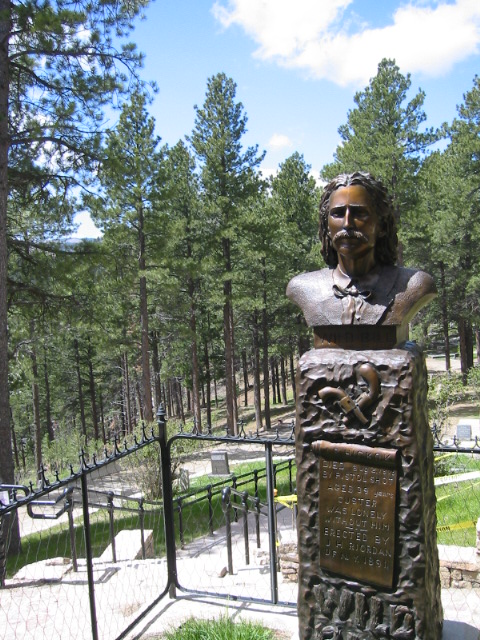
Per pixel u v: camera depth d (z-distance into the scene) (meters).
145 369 18.95
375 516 3.23
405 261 25.92
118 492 12.82
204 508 10.57
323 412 3.36
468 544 5.71
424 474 3.25
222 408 39.91
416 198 19.09
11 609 5.02
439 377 12.49
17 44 9.49
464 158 21.59
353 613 3.34
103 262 11.45
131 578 5.61
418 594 3.16
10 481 9.78
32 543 9.75
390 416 3.18
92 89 9.79
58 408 35.50
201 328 28.38
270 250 21.36
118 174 10.63
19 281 11.45
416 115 19.50
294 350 32.41
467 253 24.20
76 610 4.91
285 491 10.91
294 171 26.45
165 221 18.06
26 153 10.20
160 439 4.86
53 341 14.41
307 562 3.47
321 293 3.51
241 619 4.22
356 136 20.66
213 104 20.42
